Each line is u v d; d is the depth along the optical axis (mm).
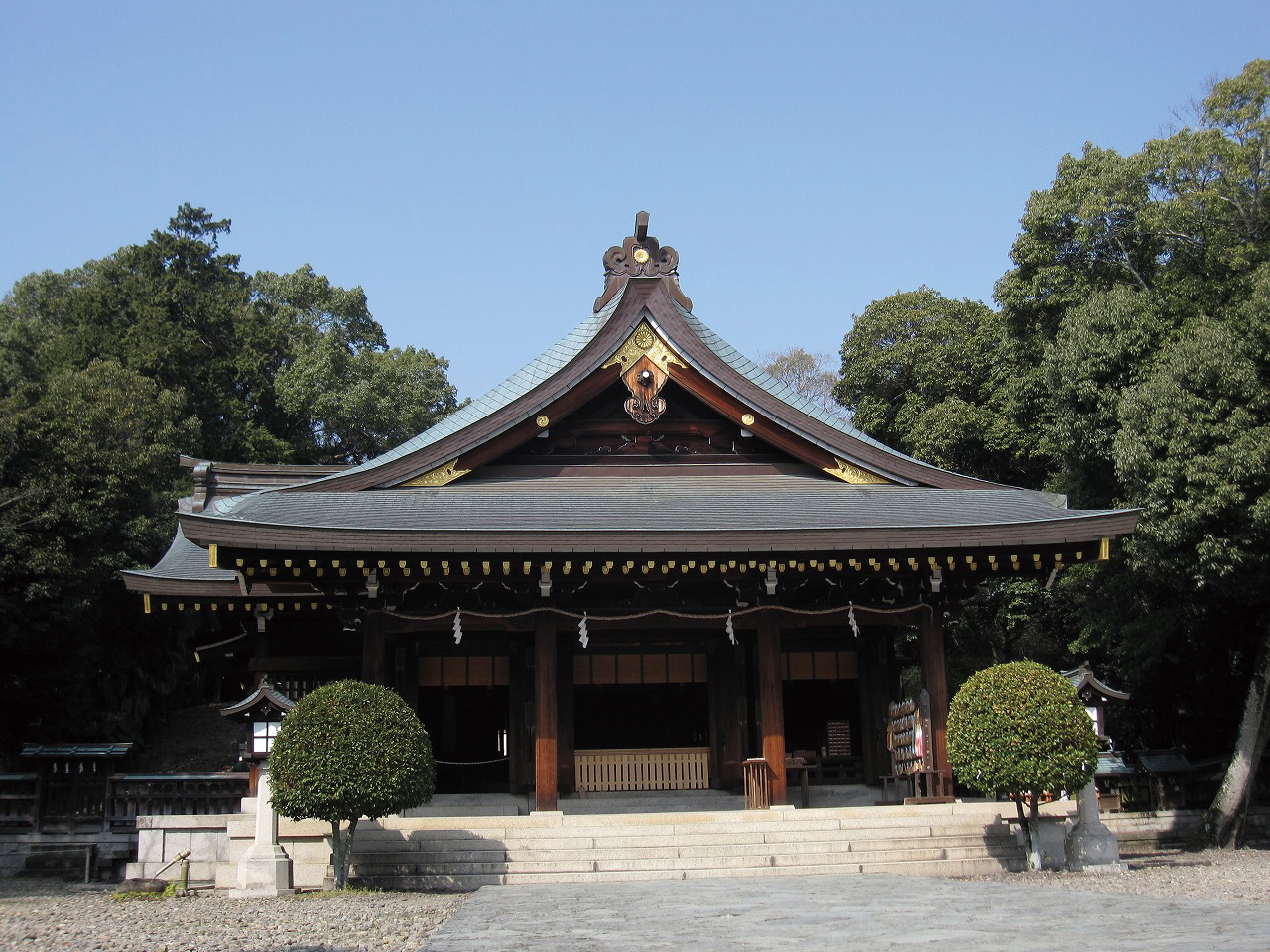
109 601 41125
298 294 75062
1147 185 30344
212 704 52094
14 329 66312
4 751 36719
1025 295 33531
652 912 12828
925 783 22094
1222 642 29766
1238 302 26719
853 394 51125
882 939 10172
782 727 21516
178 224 73312
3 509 34375
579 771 24672
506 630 22938
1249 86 28609
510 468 24031
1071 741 18125
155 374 60219
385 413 66938
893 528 20578
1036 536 20734
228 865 19391
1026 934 10359
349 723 17188
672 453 24656
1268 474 23156
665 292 24031
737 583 22297
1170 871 18797
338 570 20438
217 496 30469
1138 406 24703
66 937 12734
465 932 11500
